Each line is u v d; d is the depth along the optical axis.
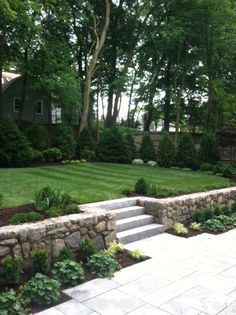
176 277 4.11
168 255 4.88
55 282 3.57
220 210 6.96
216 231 6.18
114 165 12.75
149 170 11.92
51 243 4.21
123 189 7.32
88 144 13.98
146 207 6.38
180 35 15.92
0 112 16.09
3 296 3.28
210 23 15.55
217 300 3.53
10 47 14.52
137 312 3.27
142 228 5.86
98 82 20.55
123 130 18.25
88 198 6.31
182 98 22.00
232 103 19.53
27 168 10.55
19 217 4.33
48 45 14.84
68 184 7.82
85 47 19.67
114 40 19.66
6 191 6.56
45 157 12.33
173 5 17.16
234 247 5.30
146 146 14.84
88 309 3.31
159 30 17.56
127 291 3.71
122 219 5.93
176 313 3.25
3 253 3.76
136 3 19.11
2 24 11.98
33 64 15.48
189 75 20.88
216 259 4.76
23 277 3.80
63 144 12.98
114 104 18.70
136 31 19.17
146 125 23.33
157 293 3.67
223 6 14.69
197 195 7.20
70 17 15.51
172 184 8.71
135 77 20.88
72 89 15.17
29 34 13.51
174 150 13.88
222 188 8.56
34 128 12.72
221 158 13.71
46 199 4.98
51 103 19.69
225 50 16.98
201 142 13.62
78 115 18.75
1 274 3.63
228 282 3.99
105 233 4.91
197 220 6.58
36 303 3.37
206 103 20.89
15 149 10.82
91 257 4.32
